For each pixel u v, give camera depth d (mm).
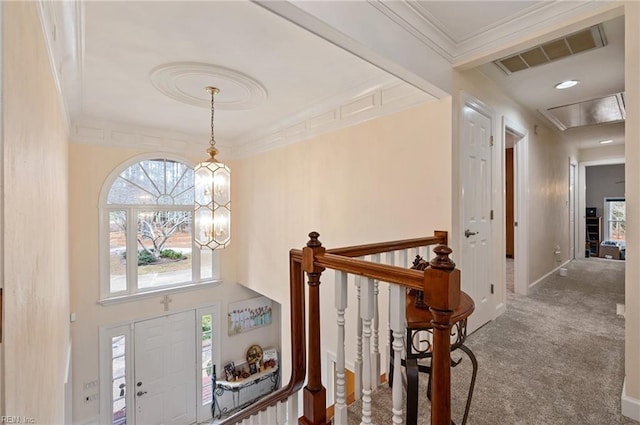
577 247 6352
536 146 4055
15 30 906
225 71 2645
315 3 1503
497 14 1981
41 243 1486
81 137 4000
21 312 984
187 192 5020
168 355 4812
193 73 2666
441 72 2264
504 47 2131
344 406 1435
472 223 2654
